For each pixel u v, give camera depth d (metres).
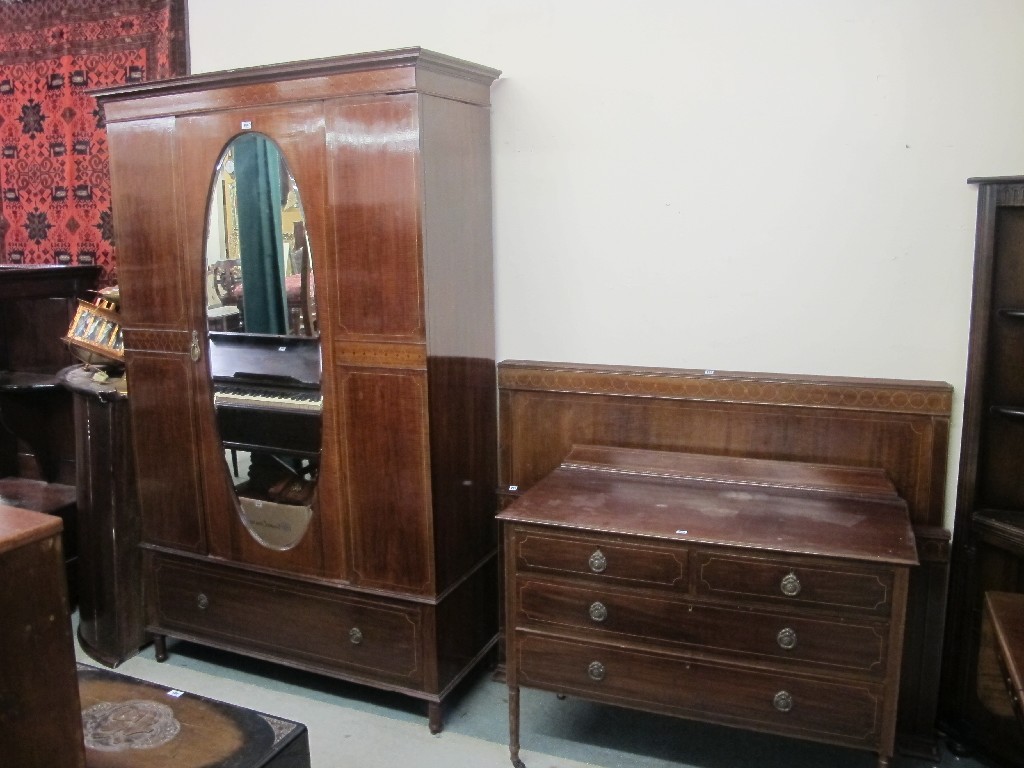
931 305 2.28
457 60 2.33
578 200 2.59
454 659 2.57
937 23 2.17
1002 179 2.06
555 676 2.25
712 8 2.36
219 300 2.58
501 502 2.76
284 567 2.63
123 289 2.74
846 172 2.30
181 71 3.12
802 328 2.41
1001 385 2.22
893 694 1.96
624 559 2.12
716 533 2.06
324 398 2.47
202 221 2.56
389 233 2.30
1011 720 2.21
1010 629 1.51
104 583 2.91
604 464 2.52
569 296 2.65
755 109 2.36
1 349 3.57
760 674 2.06
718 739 2.45
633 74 2.47
